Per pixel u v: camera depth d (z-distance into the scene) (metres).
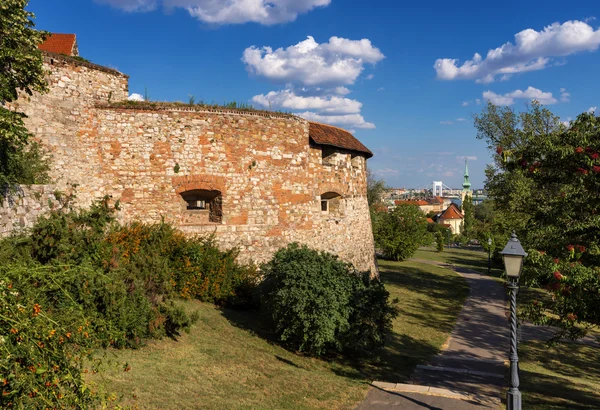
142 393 8.30
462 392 12.04
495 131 32.03
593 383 14.48
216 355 11.72
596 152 9.64
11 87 10.75
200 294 15.69
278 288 13.98
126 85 16.98
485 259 52.56
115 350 10.27
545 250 10.32
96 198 15.77
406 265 41.72
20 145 11.71
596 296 9.17
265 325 15.45
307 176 20.41
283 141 19.36
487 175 31.52
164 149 16.84
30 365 4.38
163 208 16.81
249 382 10.52
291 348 14.20
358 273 15.54
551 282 9.56
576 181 10.17
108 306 10.09
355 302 13.71
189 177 17.19
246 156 18.31
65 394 4.60
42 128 13.91
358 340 13.63
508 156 10.75
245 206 18.27
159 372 9.62
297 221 19.91
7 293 4.70
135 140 16.48
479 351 17.33
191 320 12.03
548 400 11.48
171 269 13.91
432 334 19.45
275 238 19.03
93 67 15.77
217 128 17.70
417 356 16.14
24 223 11.46
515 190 26.75
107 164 16.09
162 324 11.48
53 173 14.13
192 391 9.08
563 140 10.16
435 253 58.59
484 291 30.44
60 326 5.07
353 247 24.05
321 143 20.88
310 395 10.58
